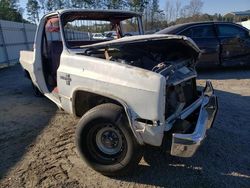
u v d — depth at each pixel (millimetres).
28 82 8812
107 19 5105
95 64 3066
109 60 3068
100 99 3236
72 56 3406
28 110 5523
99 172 3082
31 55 5355
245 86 6953
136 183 2955
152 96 2604
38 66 4793
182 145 2672
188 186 2887
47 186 2941
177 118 2963
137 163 2932
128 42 3240
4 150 3779
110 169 2973
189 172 3129
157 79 2588
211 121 3682
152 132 2676
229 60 8523
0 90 7684
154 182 2963
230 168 3203
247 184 2912
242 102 5641
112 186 2916
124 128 2779
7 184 3000
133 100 2711
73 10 4145
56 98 4332
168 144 3410
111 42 3354
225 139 3928
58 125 4605
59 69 3533
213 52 8289
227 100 5789
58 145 3852
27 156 3582
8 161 3480
